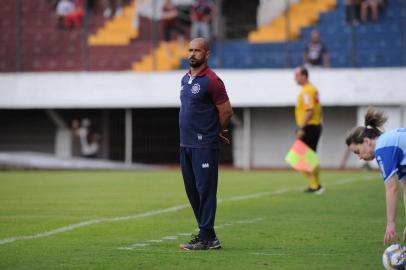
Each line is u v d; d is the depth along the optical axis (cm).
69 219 3622
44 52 9906
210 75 2614
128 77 8881
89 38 9894
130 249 2688
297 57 9512
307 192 5119
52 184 6094
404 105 8344
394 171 2212
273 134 8925
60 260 2456
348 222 3500
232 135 8981
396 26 9412
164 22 9675
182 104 2653
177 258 2488
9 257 2519
